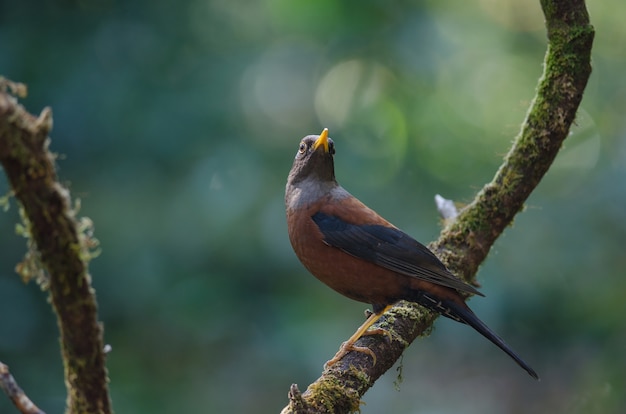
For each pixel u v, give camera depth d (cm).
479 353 1659
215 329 1283
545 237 1367
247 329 1302
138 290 1204
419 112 1542
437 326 1508
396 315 748
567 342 1416
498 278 1320
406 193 1471
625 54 1709
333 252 746
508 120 1662
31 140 388
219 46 1339
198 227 1220
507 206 797
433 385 1639
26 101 1175
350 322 1408
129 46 1245
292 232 778
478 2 1745
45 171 395
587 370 1344
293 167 799
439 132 1566
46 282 438
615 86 1653
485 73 1664
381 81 1535
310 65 1477
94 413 461
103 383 457
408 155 1508
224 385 1322
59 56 1198
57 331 1201
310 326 1292
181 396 1307
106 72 1222
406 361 1692
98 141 1202
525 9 1783
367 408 1529
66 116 1182
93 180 1210
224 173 1243
